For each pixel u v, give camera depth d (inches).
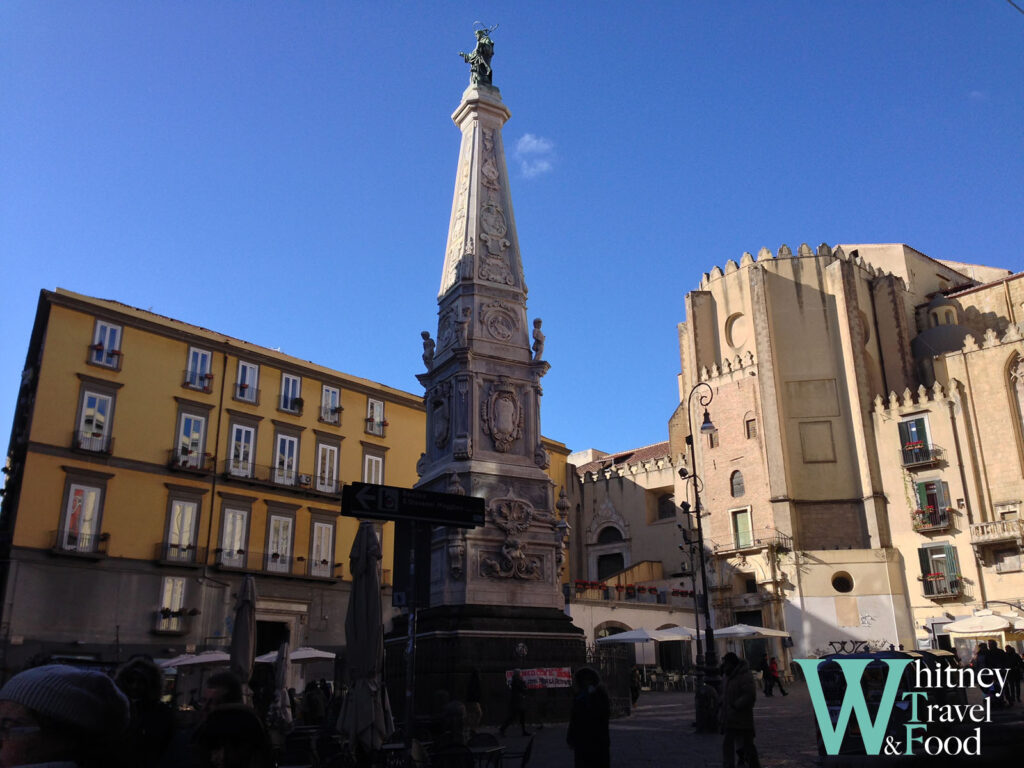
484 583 879.7
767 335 2044.8
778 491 1930.4
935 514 1784.0
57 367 1489.9
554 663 864.3
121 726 128.1
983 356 1803.6
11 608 1347.2
